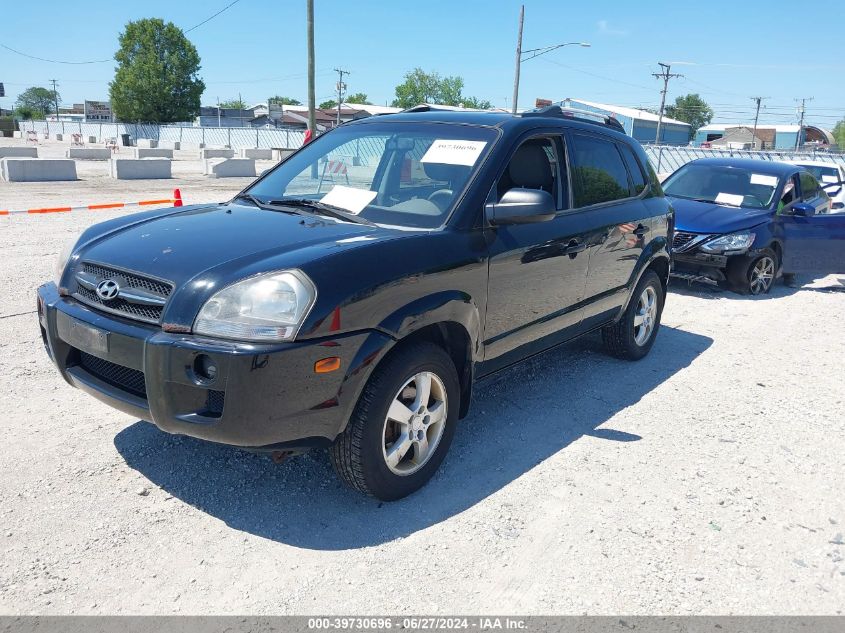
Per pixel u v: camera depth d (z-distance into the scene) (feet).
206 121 324.80
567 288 14.15
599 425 14.16
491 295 11.87
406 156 12.87
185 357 8.87
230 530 9.87
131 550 9.29
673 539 10.16
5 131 238.07
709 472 12.31
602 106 262.67
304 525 10.07
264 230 10.78
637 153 17.84
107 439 12.37
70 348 10.67
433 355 10.60
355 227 11.18
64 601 8.26
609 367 17.89
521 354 13.48
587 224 14.51
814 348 20.79
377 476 10.21
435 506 10.76
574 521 10.50
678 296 27.63
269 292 8.96
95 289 10.04
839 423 14.88
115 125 220.84
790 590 9.11
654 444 13.35
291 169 14.23
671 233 18.67
